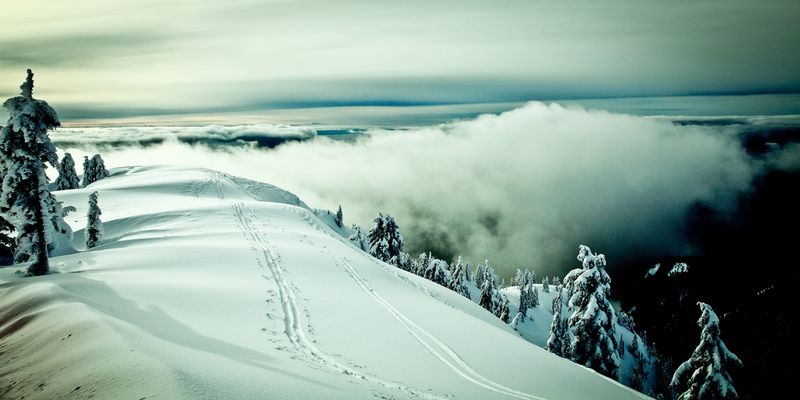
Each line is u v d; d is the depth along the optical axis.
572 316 29.22
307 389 10.30
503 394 14.79
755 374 87.25
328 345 16.30
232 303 18.83
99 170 81.62
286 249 32.03
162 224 39.12
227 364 11.12
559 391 16.59
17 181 24.95
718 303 144.62
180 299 18.17
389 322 20.81
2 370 12.05
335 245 37.75
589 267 28.77
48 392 9.80
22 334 14.28
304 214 50.06
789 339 94.75
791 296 115.31
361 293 25.59
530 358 20.12
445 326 22.25
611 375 27.34
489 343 20.94
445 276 60.44
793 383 81.75
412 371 15.22
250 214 44.53
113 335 11.84
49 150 26.42
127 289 18.66
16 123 24.86
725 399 21.95
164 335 13.24
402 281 33.75
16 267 26.41
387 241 55.78
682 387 23.84
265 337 15.66
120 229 38.94
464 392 13.98
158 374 9.25
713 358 22.69
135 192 56.38
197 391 8.63
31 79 25.88
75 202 50.44
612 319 28.19
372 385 12.60
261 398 9.09
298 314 19.22
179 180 67.06
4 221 30.42
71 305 15.23
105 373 9.73
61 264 26.14
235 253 28.53
